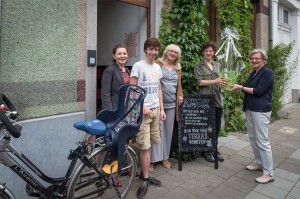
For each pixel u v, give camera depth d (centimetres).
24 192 287
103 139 256
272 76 345
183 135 395
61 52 311
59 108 313
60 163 315
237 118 602
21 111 280
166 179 358
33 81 288
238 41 588
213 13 586
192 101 398
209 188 337
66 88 318
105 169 252
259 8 761
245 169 395
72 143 325
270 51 752
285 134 601
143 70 329
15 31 271
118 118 274
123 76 338
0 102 203
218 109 415
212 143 396
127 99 276
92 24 342
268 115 352
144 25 452
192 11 454
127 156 285
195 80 454
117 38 491
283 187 345
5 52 265
